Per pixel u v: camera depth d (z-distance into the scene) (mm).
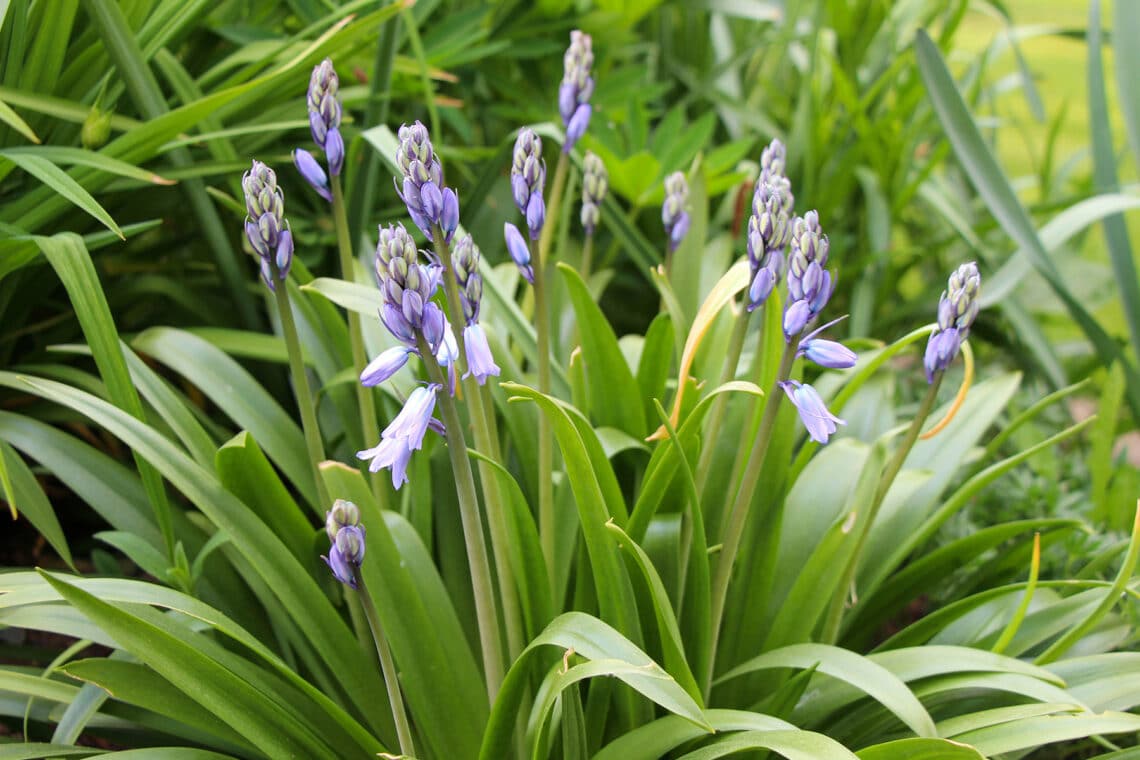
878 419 758
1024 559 712
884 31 1233
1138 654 628
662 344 696
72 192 662
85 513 818
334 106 626
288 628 673
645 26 1198
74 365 808
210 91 799
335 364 752
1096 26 876
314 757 613
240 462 641
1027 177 1318
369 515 633
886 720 646
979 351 1105
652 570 593
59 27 711
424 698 629
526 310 783
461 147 1007
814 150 1055
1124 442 1061
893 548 695
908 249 1041
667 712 647
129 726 650
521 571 631
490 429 649
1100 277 1096
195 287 868
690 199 800
